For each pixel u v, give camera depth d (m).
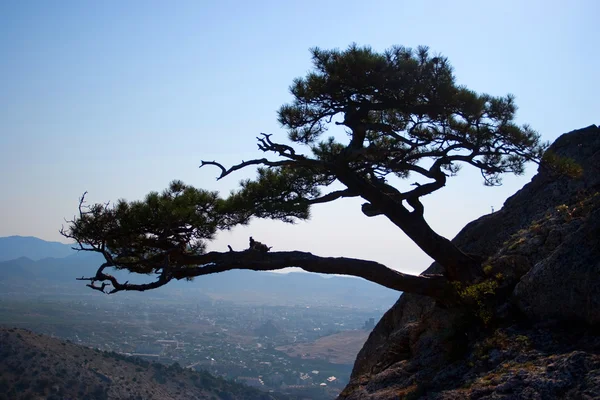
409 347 12.10
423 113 11.62
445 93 10.80
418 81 10.91
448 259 12.07
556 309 9.34
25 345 69.44
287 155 11.55
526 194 15.21
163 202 11.04
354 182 11.95
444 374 9.58
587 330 8.66
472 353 9.72
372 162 11.72
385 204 12.14
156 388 71.25
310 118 12.02
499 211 15.91
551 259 9.62
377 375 11.27
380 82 11.06
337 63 11.10
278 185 12.23
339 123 11.95
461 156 11.67
